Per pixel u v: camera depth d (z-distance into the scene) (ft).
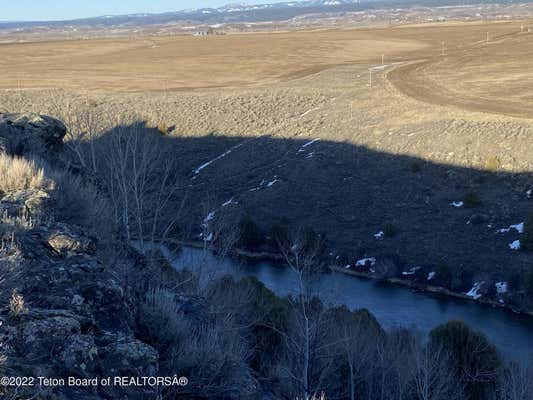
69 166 49.06
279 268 99.55
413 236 104.88
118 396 18.70
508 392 43.29
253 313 44.24
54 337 19.10
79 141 63.31
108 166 61.93
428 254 99.45
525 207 103.65
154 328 24.84
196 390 22.76
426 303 88.69
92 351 19.21
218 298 39.22
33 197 30.37
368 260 101.24
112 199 50.49
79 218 33.55
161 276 35.22
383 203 116.37
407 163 124.98
